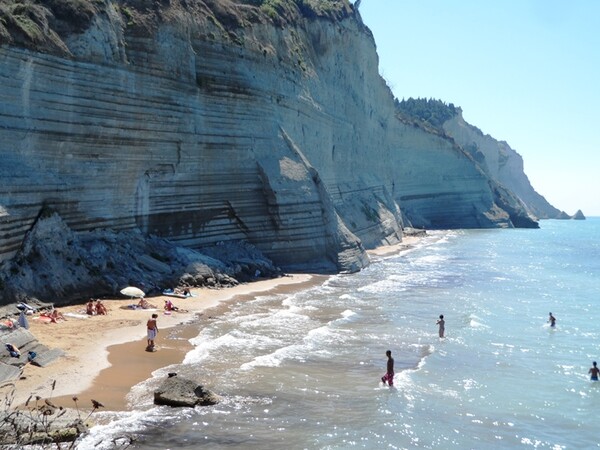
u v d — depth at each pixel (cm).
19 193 3038
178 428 1803
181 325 3016
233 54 4850
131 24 3928
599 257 8019
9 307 2789
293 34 6469
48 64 3278
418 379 2422
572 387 2409
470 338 3164
